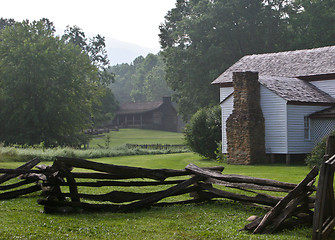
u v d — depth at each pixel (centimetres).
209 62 5316
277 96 2759
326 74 3052
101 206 1052
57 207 1023
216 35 5350
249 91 2761
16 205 1095
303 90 2959
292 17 5659
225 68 5172
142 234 852
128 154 4112
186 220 964
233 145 2814
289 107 2747
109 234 845
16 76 4650
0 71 4738
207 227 903
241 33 5447
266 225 866
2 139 4684
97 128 9531
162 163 2828
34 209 1058
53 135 4891
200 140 3328
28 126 4788
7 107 4672
